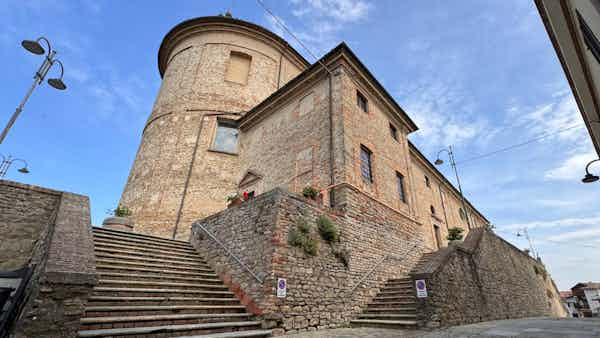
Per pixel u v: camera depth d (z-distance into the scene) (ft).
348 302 26.76
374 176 38.83
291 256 23.61
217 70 64.13
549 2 13.83
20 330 11.57
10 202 21.63
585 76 16.97
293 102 47.55
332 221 29.04
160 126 59.41
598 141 22.39
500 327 22.98
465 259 31.89
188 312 19.39
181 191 51.06
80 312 13.04
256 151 51.67
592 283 153.89
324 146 37.35
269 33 69.62
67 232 17.15
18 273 17.80
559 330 19.92
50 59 28.68
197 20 68.03
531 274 57.82
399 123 52.24
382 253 34.14
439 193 74.23
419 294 23.41
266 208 25.21
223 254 27.71
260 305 21.09
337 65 41.52
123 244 26.89
